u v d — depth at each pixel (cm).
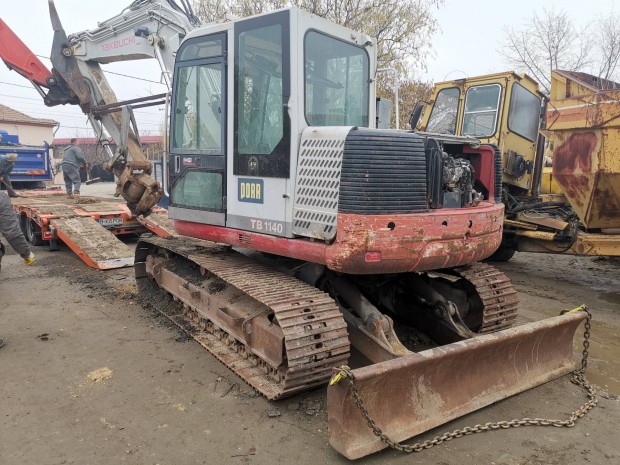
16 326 499
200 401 354
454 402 327
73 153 1122
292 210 355
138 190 590
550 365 389
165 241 545
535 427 324
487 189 412
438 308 424
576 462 289
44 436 309
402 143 328
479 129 736
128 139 598
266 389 346
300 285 374
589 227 626
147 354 434
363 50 422
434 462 288
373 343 362
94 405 347
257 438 309
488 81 719
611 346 476
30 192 1177
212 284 457
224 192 412
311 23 359
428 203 352
